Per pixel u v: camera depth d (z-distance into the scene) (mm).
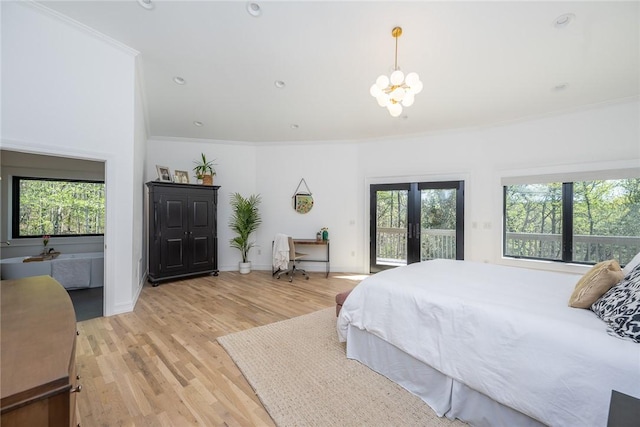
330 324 2838
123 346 2330
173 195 4418
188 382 1855
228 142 5590
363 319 2014
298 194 5617
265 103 4188
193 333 2598
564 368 1161
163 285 4305
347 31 2693
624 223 3502
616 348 1089
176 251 4445
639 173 3322
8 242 4348
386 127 4812
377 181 5262
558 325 1258
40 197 4629
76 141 2645
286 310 3264
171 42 2877
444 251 4754
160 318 2945
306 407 1617
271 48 2969
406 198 5074
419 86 2256
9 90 2285
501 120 4227
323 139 5477
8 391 606
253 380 1864
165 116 4492
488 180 4387
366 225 5340
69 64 2592
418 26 2586
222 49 2992
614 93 3338
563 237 3879
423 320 1690
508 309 1438
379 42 2830
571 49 2756
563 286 1938
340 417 1543
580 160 3676
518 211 4238
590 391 1086
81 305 3352
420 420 1532
